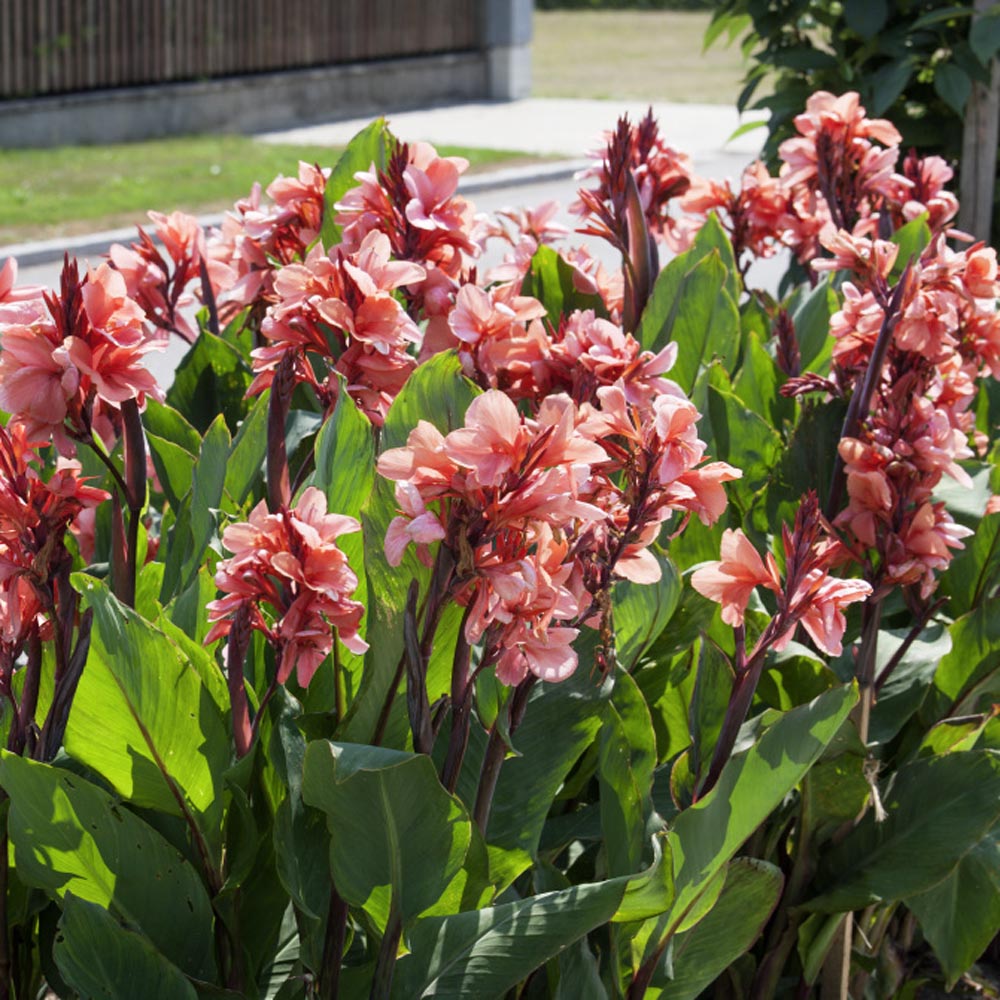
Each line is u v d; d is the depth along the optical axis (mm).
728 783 1663
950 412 2105
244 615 1453
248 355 2838
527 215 2816
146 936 1592
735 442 2324
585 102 18781
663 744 2061
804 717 1634
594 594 1479
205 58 15914
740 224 3088
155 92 15148
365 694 1587
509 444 1284
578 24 33844
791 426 2514
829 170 2717
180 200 11383
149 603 1863
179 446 2369
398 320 1697
